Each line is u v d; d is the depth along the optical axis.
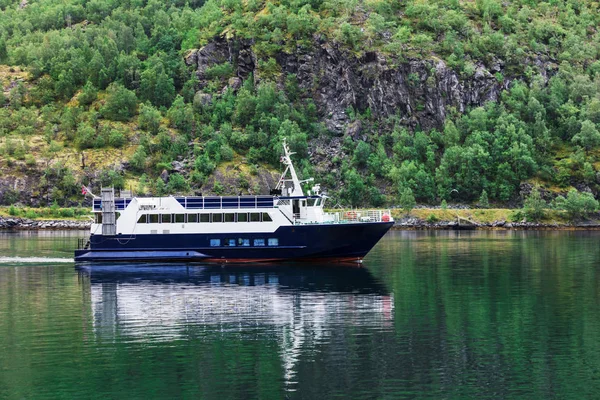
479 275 97.25
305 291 83.12
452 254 128.25
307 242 106.44
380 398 47.12
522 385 49.47
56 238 172.50
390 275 96.69
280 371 52.12
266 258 107.19
